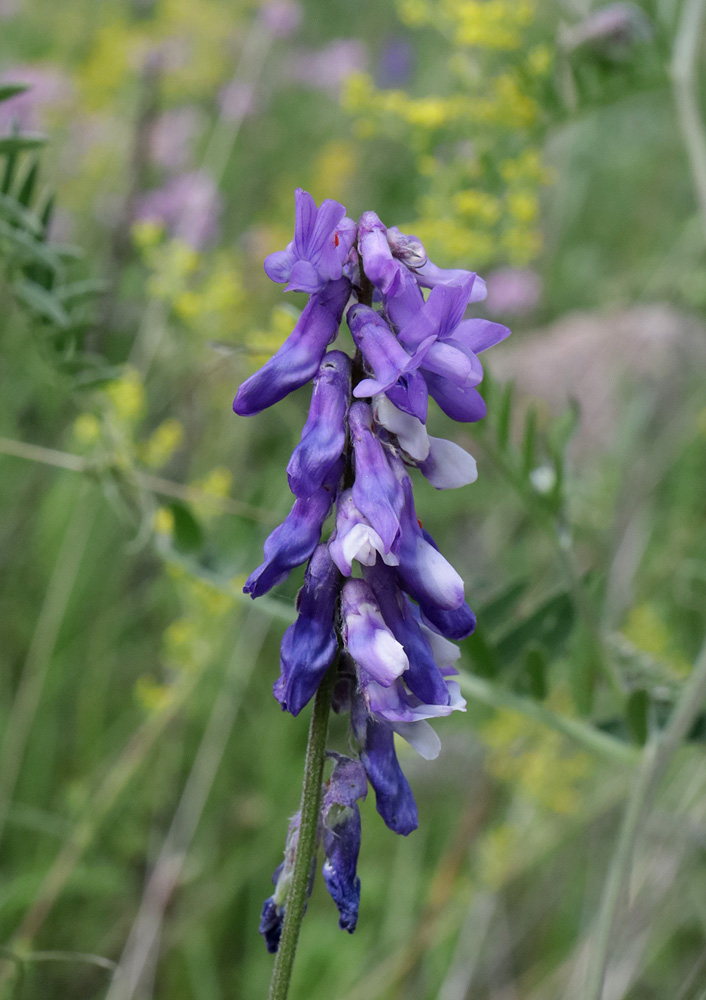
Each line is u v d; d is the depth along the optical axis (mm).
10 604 359
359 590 163
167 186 449
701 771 293
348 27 675
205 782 299
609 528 350
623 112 558
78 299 238
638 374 377
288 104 584
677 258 464
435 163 297
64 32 593
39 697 326
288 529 164
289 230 438
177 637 282
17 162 230
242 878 314
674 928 305
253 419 391
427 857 333
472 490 398
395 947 311
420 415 159
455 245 285
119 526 367
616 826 316
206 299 337
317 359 163
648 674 240
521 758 284
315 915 318
